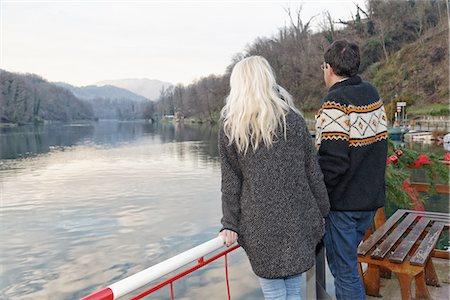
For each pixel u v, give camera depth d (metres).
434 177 3.83
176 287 5.74
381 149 1.86
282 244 1.47
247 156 1.49
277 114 1.49
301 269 1.49
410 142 27.11
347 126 1.78
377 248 2.54
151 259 8.11
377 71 55.31
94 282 7.12
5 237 10.11
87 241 9.49
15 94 126.12
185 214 11.69
